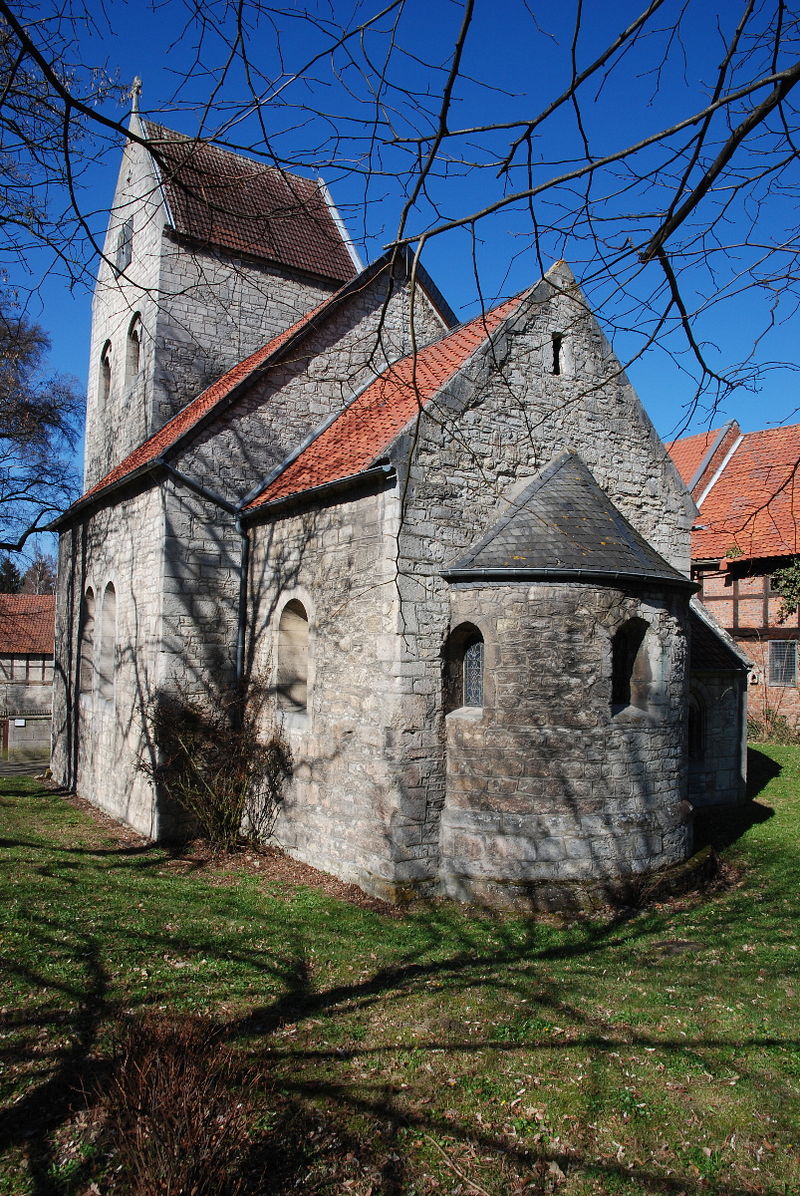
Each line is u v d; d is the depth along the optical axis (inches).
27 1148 177.8
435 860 363.3
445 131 129.6
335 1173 173.3
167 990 255.3
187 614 470.3
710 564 880.9
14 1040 220.8
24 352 587.2
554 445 424.8
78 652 652.1
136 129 636.1
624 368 165.9
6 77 184.7
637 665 386.0
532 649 357.4
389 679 358.9
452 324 590.6
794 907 363.3
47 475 744.3
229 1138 166.1
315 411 521.3
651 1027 243.1
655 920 343.6
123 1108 168.7
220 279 607.5
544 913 346.0
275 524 457.7
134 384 624.1
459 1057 222.4
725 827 518.0
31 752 981.8
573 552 364.2
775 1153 183.9
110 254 707.4
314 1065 215.0
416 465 367.2
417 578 364.2
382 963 288.4
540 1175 175.8
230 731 470.0
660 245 143.5
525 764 354.9
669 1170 178.1
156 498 482.3
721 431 997.2
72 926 308.0
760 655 861.8
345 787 385.1
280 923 325.1
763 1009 256.5
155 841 460.8
